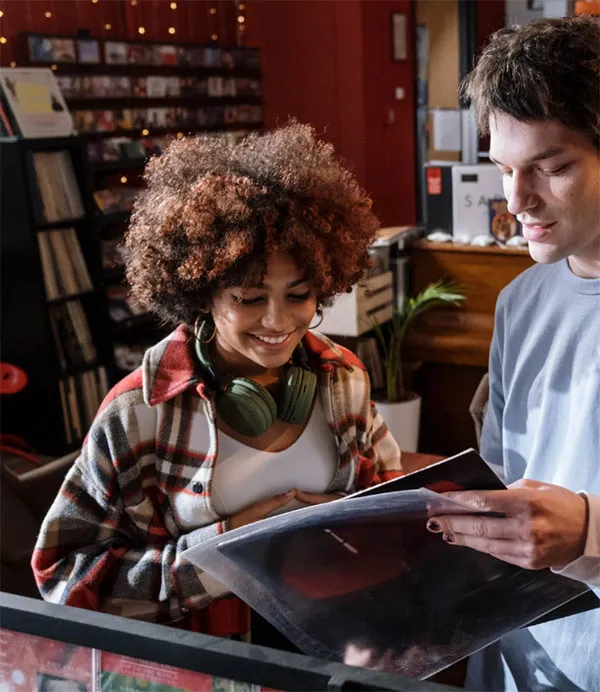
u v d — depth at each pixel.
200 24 5.83
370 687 0.65
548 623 1.21
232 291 1.12
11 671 0.77
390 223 6.12
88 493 1.21
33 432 4.39
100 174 4.90
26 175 4.08
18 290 4.23
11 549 2.26
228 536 0.90
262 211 1.09
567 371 1.18
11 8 4.56
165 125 5.45
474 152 4.34
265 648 0.70
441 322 3.80
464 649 1.03
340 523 0.90
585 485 1.11
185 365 1.21
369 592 0.96
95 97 4.92
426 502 0.89
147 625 0.73
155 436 1.20
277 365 1.17
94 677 0.74
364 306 3.65
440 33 5.53
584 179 1.00
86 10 5.03
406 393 3.82
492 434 1.38
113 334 4.70
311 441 1.27
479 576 1.00
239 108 6.05
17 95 4.17
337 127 5.93
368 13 5.66
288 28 5.96
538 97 0.95
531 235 1.07
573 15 1.02
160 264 1.16
